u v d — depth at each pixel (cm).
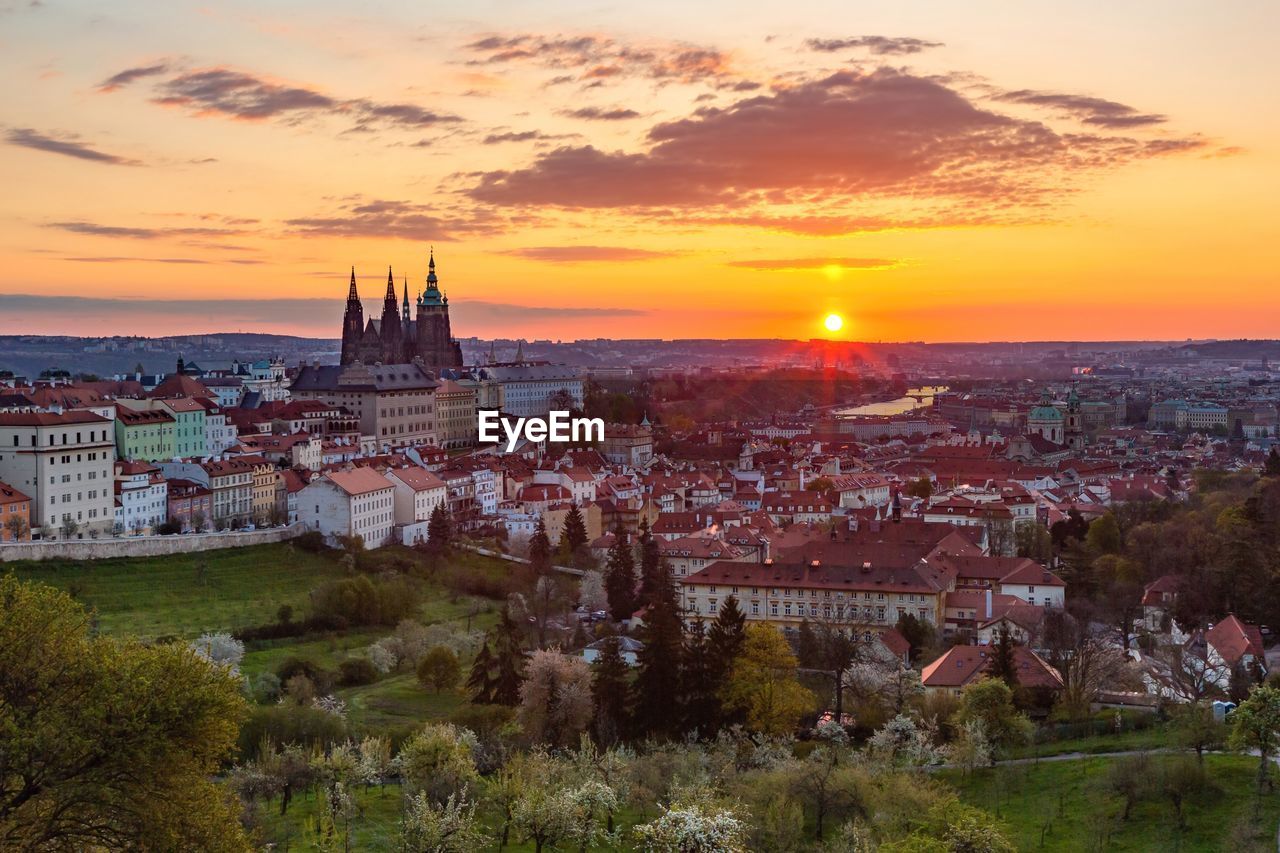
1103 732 19288
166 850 10069
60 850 10006
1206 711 17375
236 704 10794
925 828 14338
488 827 15262
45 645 10488
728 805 14925
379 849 14762
